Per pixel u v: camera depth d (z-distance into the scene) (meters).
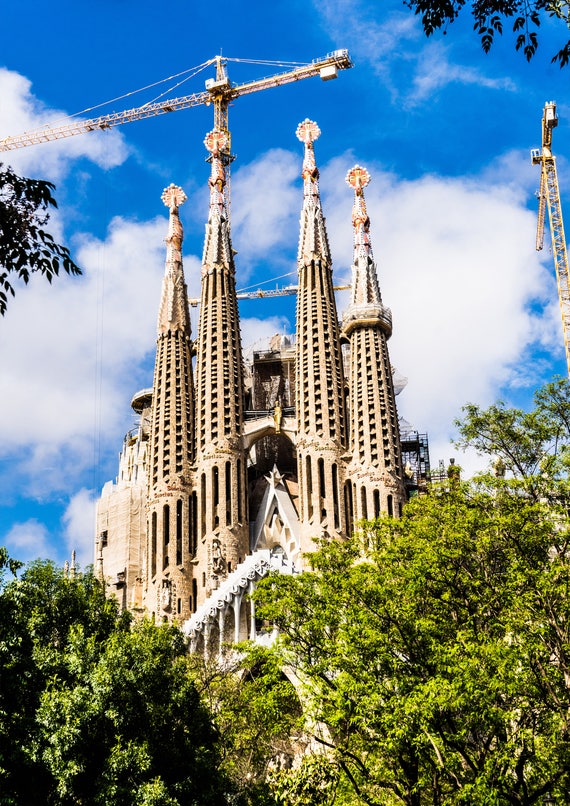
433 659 44.72
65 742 44.25
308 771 52.28
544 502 48.91
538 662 42.59
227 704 69.06
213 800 49.31
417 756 44.69
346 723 48.19
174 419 136.88
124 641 50.62
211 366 138.00
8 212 25.11
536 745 42.19
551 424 51.88
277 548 135.62
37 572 56.41
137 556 146.88
